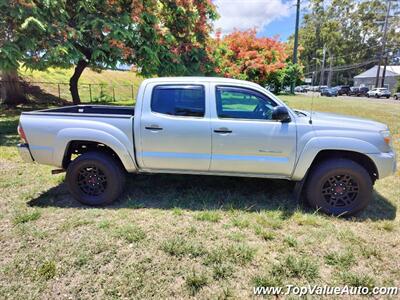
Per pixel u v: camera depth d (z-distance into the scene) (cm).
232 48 1544
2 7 616
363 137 319
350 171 323
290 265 242
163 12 920
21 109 1423
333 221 322
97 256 255
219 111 336
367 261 251
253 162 335
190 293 212
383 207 360
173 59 891
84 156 353
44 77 2172
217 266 241
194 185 427
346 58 6109
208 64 1012
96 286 218
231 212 339
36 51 708
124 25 793
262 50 1599
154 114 339
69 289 215
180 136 336
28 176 461
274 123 328
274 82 2184
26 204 361
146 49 803
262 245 274
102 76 2773
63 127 345
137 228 300
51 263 242
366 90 4000
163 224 312
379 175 323
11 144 684
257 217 327
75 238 282
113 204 364
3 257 251
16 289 214
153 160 348
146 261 248
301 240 282
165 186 423
